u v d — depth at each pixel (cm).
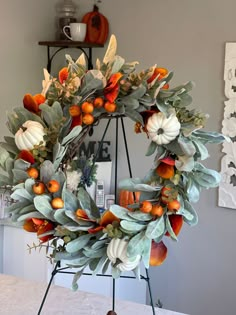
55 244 115
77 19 343
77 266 114
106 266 113
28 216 112
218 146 297
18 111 118
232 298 305
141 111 115
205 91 301
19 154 115
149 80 113
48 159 114
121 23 328
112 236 108
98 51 337
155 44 317
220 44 294
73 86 115
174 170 112
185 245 319
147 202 109
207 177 113
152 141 115
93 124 121
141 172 326
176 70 311
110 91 113
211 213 306
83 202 115
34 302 171
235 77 287
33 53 328
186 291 322
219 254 307
